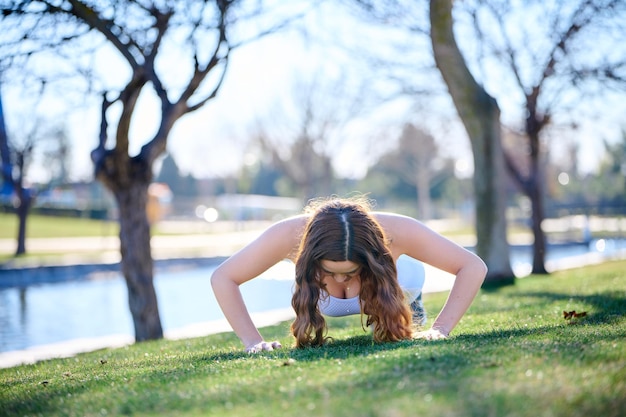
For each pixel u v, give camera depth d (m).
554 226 38.84
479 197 10.35
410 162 44.81
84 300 13.14
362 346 3.44
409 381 2.31
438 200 62.12
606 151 44.88
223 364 3.13
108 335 9.30
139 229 7.38
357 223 3.36
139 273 7.35
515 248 25.45
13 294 14.03
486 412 1.94
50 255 19.61
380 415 1.95
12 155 19.33
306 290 3.46
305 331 3.51
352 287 3.68
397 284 3.51
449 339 3.37
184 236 31.31
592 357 2.58
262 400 2.30
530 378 2.28
